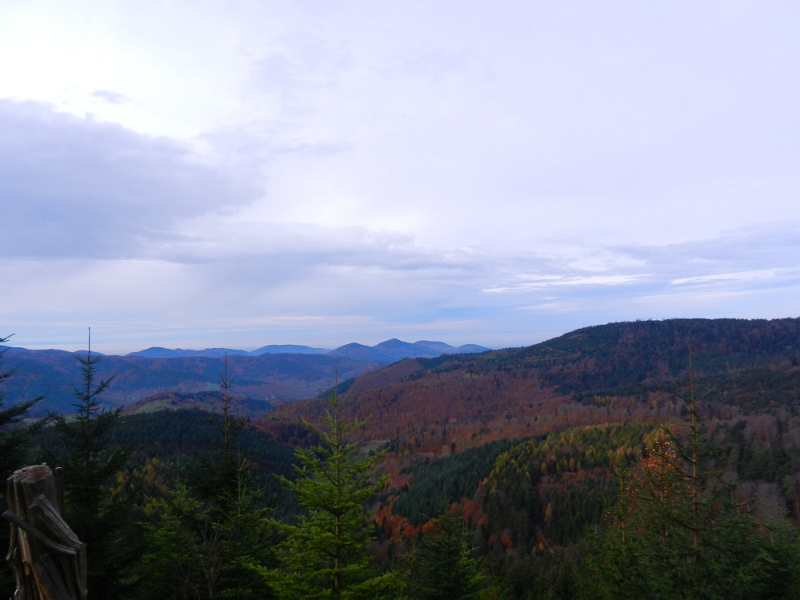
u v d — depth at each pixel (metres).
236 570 11.71
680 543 9.59
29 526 3.04
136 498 13.30
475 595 13.93
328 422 10.02
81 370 12.80
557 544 60.22
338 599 9.06
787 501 38.00
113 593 11.56
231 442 13.77
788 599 9.63
